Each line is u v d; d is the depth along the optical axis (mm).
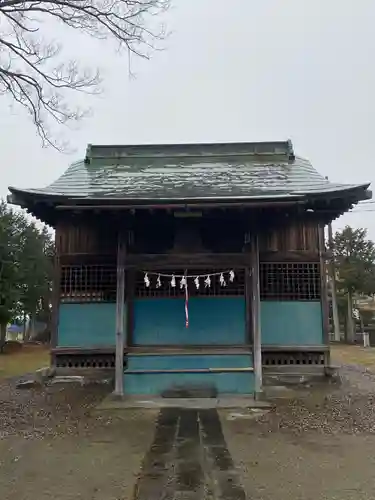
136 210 10375
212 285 11922
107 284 12680
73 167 14875
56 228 12938
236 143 15125
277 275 12586
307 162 14805
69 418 8891
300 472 5812
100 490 5277
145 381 10797
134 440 7367
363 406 9648
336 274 39156
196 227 11773
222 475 5707
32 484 5488
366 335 35094
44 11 8766
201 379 10781
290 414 8984
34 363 20703
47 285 32562
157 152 15250
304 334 12336
